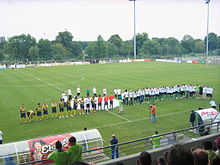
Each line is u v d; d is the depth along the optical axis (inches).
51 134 866.1
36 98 1416.1
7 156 553.6
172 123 956.6
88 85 1811.0
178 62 3789.4
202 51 6018.7
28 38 4741.6
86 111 1121.4
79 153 349.7
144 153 208.7
